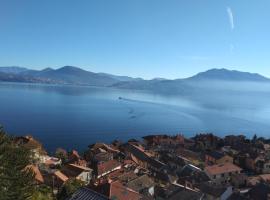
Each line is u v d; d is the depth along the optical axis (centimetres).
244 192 9838
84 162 11900
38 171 7881
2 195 3669
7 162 3897
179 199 8019
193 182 10719
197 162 14262
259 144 18550
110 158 13225
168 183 10338
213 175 11769
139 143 18688
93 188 7131
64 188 6631
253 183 11175
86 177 10106
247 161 14600
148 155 14338
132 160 13500
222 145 19212
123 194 7106
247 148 17675
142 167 12875
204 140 19900
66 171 10019
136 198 7294
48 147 19862
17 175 3959
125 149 15475
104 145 15975
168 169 12594
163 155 15012
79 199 3856
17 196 3834
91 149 15125
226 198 8919
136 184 8975
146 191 8719
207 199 9056
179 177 11550
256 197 9169
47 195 6556
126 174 9962
